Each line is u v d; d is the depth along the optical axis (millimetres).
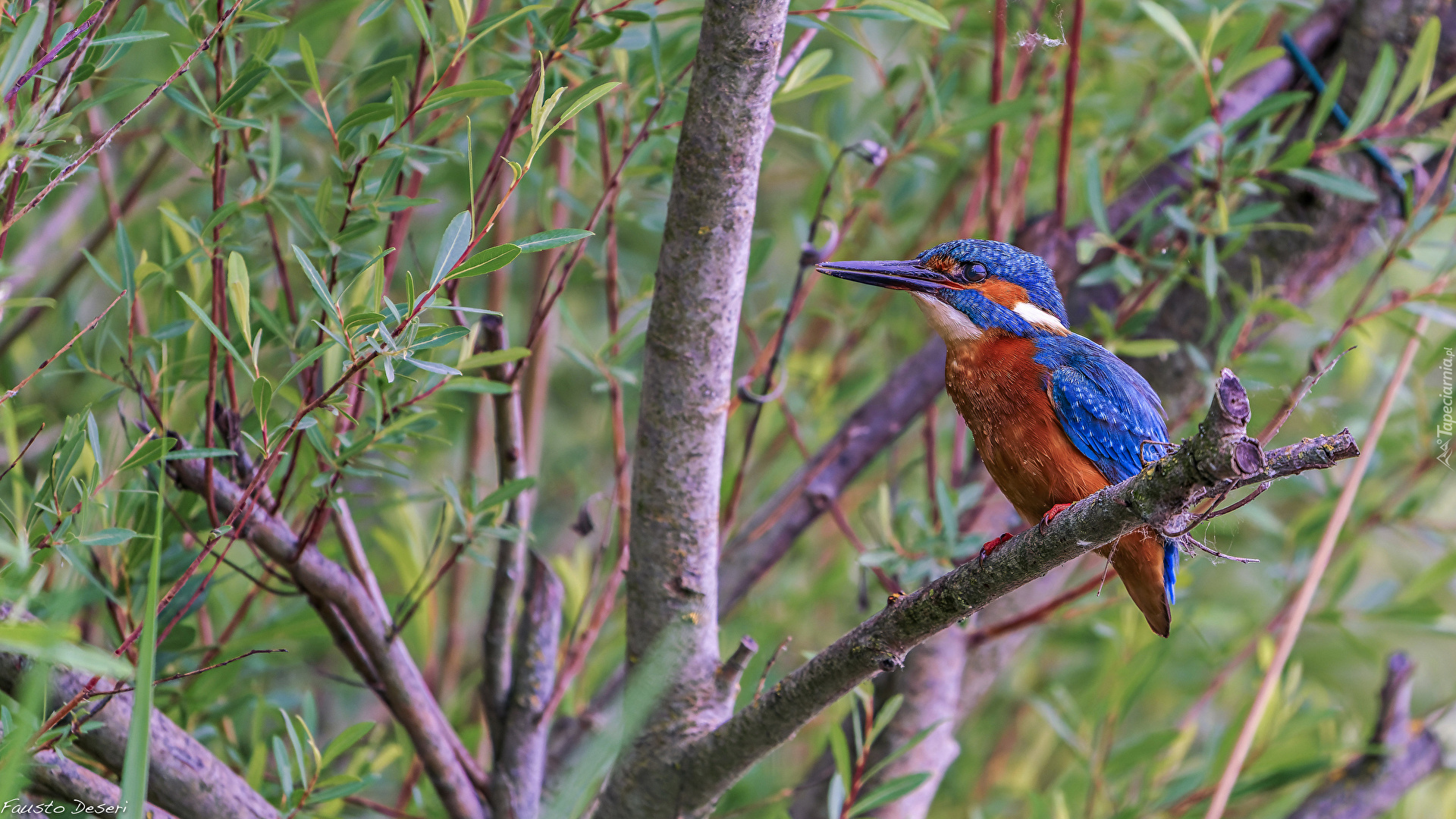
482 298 12211
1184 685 12797
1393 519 10617
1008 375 7477
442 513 7445
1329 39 9664
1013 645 10078
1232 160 8633
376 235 8094
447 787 7602
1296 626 8602
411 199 6480
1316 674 13195
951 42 10023
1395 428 11031
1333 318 12531
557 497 13773
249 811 6367
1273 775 9414
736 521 11055
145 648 4086
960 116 10570
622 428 8719
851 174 10539
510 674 7969
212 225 6352
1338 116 9219
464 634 13234
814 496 9758
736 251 6273
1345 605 11008
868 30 12164
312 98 7887
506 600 7812
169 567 7195
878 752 9094
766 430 12055
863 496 13039
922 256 8156
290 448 7305
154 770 6137
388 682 7305
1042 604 10109
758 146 6090
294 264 9344
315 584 6945
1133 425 7258
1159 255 9227
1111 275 8883
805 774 10625
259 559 7012
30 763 5406
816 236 9938
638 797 6945
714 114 5953
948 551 8383
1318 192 9195
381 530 9602
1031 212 11805
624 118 8531
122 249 6289
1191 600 10453
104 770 6891
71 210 10195
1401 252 8633
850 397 11938
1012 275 7922
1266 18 9680
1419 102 8570
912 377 10047
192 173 9781
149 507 6973
